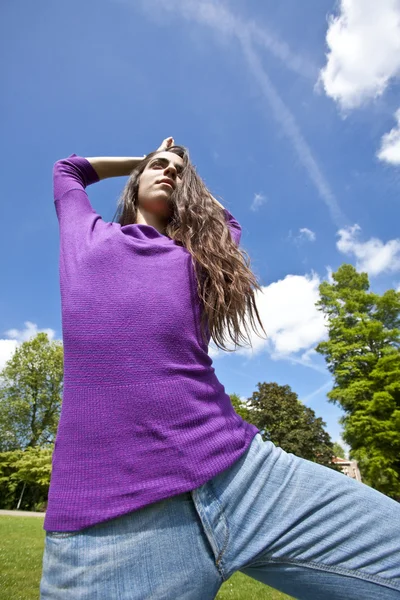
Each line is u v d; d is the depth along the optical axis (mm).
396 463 13680
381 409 13742
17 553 5867
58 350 27734
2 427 25359
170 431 648
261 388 29094
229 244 1074
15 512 19578
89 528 564
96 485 594
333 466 24500
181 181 1181
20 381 26188
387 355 14914
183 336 774
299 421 26047
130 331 723
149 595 541
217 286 921
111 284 781
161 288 805
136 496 582
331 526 676
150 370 692
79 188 1085
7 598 3350
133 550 555
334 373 15680
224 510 638
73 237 917
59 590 543
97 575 534
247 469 695
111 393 663
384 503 712
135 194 1296
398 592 644
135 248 859
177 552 580
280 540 659
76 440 635
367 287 17297
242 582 4449
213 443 673
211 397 757
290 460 747
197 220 1056
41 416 26281
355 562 660
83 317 742
